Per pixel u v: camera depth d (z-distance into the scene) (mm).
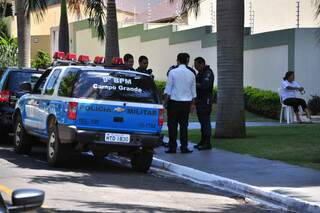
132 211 10016
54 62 18516
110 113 13898
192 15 37594
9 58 46688
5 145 19172
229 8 18906
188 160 15445
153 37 38000
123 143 13945
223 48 19078
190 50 34406
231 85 19078
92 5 27547
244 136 19312
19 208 5160
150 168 15297
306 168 14102
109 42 26578
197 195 11891
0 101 19016
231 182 12531
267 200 11430
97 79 14008
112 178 13492
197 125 24828
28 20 32719
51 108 14648
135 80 14328
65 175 13508
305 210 10469
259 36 29141
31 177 12938
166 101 16453
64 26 31828
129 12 49188
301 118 25422
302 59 26906
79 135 13594
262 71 29000
